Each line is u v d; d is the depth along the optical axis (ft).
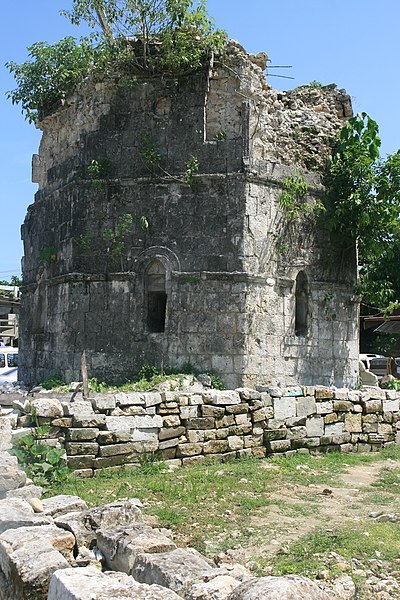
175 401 40.91
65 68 68.69
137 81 63.57
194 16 60.39
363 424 50.90
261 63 67.56
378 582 22.11
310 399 47.88
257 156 63.57
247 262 60.29
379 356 129.39
